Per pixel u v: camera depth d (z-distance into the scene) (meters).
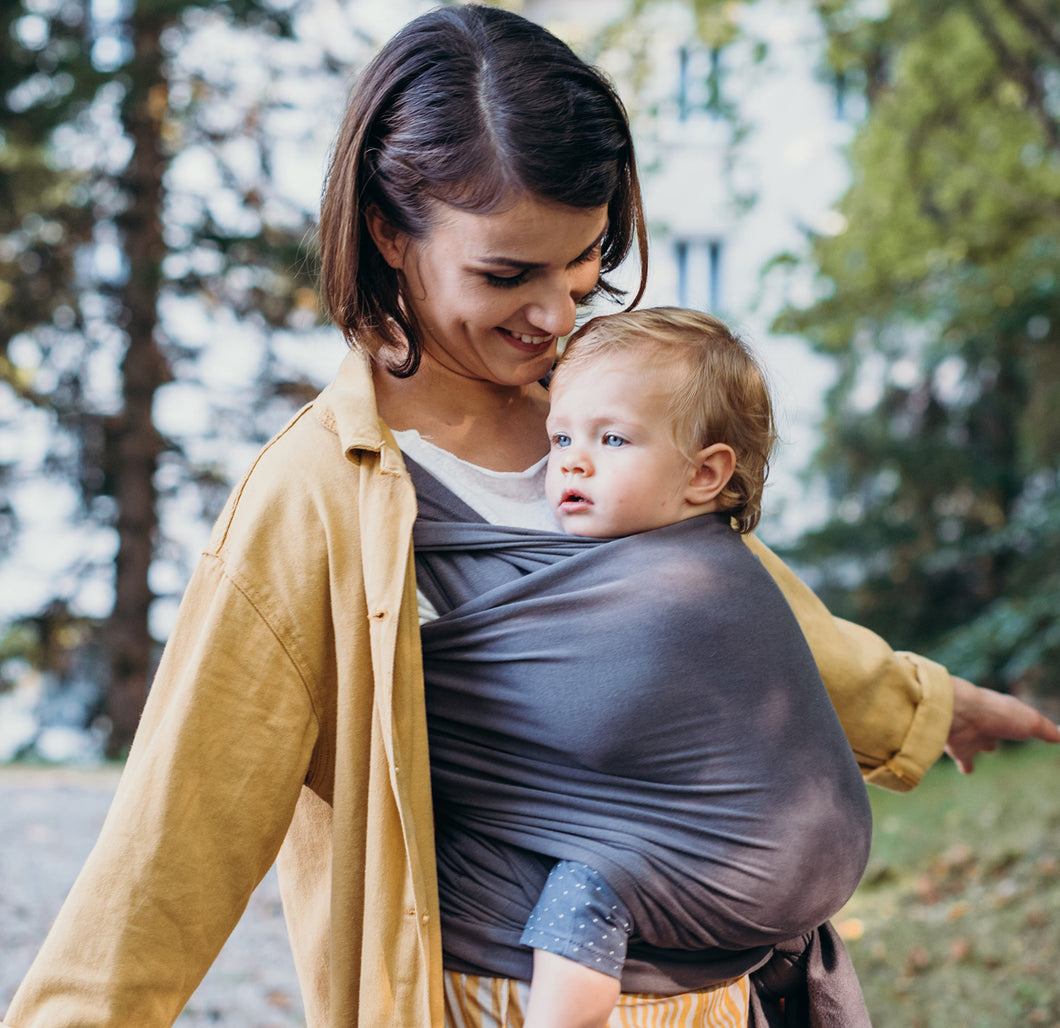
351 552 1.43
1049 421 11.84
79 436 12.49
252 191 12.64
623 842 1.36
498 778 1.44
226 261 12.34
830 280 13.57
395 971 1.38
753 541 1.79
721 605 1.41
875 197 13.04
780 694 1.42
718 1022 1.47
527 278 1.40
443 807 1.47
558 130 1.33
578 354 1.51
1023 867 5.76
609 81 1.45
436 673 1.45
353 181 1.45
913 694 1.85
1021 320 11.21
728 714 1.38
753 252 19.48
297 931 1.52
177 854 1.36
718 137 19.50
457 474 1.51
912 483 13.15
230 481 12.88
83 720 12.84
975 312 11.44
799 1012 1.66
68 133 12.38
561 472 1.49
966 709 1.89
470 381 1.57
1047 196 12.41
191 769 1.38
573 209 1.35
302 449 1.48
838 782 1.44
